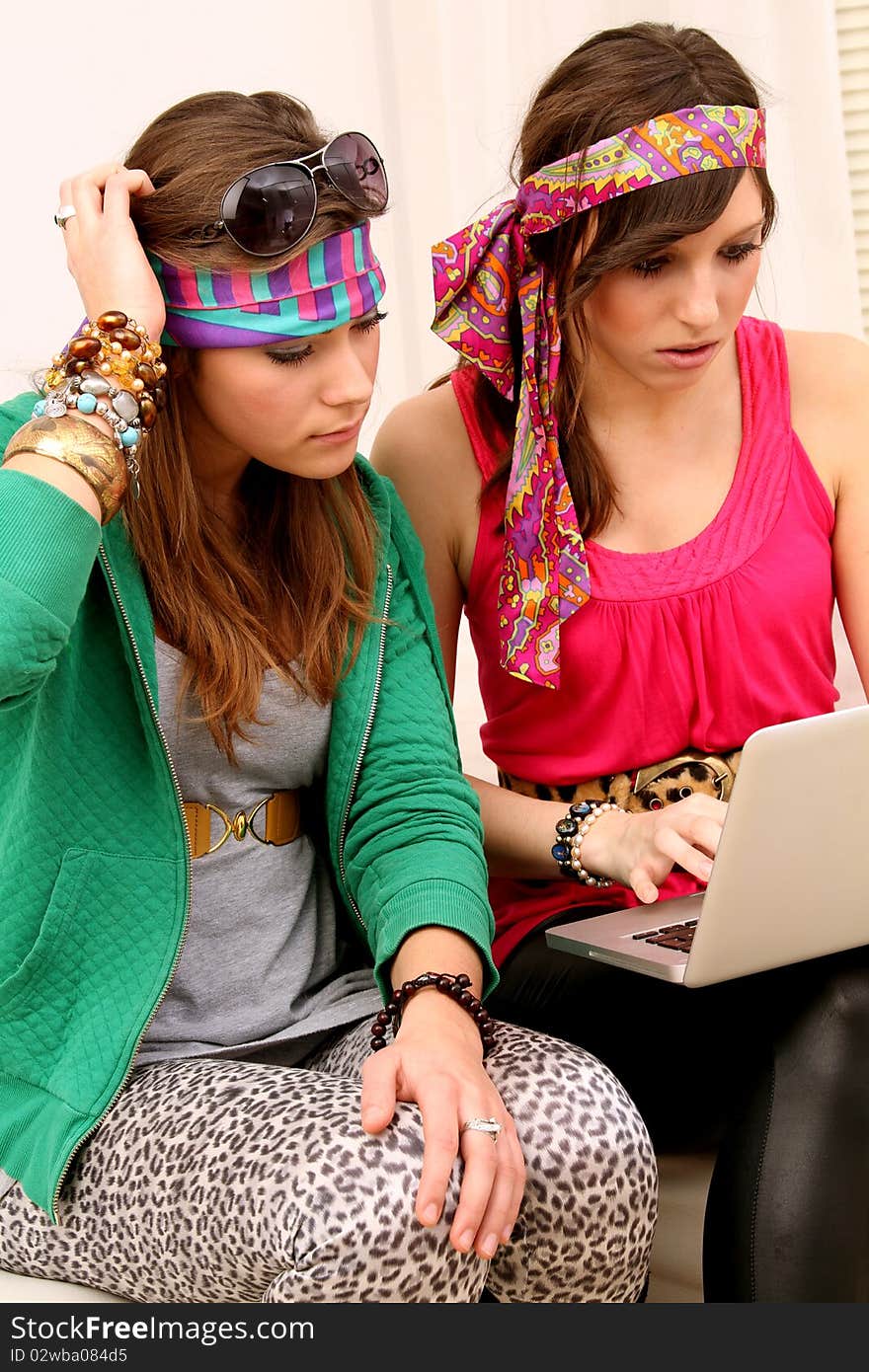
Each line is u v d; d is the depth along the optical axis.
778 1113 1.19
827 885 1.16
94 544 1.08
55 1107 1.15
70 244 1.17
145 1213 1.07
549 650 1.47
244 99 1.24
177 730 1.23
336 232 1.16
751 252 1.40
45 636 1.04
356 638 1.31
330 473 1.23
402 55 2.69
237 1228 1.00
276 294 1.15
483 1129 1.01
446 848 1.25
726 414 1.55
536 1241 1.07
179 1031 1.25
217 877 1.27
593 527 1.50
